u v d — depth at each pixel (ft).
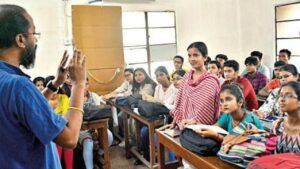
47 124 3.04
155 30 19.36
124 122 12.78
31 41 3.33
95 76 16.14
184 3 19.72
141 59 19.16
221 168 4.99
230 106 6.21
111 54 16.46
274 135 5.45
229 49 18.43
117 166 11.89
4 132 3.09
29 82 3.15
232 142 5.23
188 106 7.31
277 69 11.37
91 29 15.81
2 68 3.19
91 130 11.02
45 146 3.31
